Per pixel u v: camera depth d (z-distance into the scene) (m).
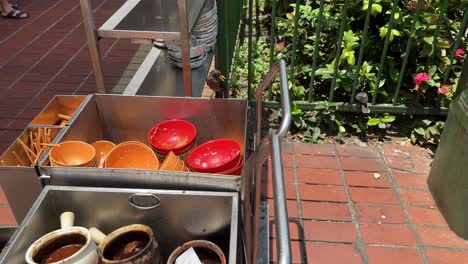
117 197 1.27
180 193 1.26
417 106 2.70
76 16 4.46
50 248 1.14
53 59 3.57
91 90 3.13
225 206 1.28
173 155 1.54
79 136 1.64
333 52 2.91
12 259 1.11
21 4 4.75
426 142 2.64
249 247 1.31
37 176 1.36
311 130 2.77
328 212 2.16
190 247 1.26
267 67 3.27
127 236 1.23
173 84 2.14
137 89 2.09
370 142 2.68
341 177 2.39
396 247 1.97
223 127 1.79
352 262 1.90
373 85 2.74
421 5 2.60
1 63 3.50
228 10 2.57
